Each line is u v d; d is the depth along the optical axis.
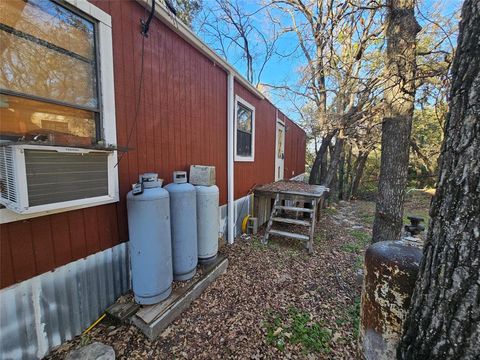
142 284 2.05
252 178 5.58
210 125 3.70
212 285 2.77
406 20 2.98
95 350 1.64
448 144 1.00
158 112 2.61
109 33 1.93
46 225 1.64
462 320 0.88
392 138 3.14
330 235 5.12
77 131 1.76
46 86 1.56
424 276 1.03
